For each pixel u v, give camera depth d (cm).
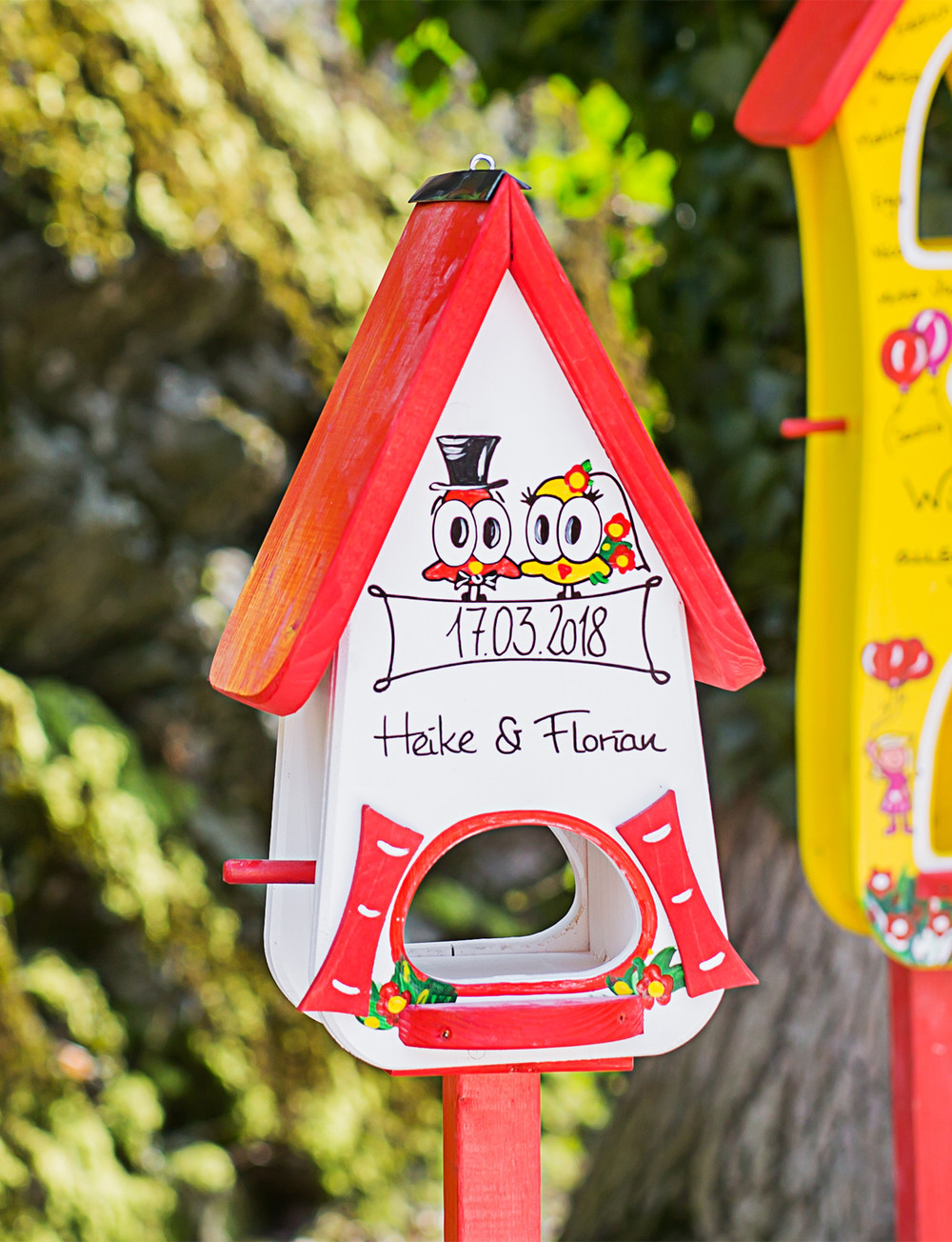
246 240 459
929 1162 166
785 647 284
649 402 520
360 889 124
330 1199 452
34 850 421
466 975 137
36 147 409
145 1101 420
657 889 131
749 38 257
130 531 442
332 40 536
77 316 424
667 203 345
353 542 121
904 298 155
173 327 450
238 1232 429
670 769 132
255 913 470
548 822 129
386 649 126
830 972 298
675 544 130
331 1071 472
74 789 428
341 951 123
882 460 156
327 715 134
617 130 357
